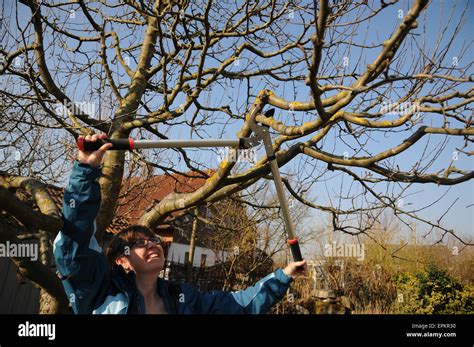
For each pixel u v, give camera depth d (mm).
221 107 6637
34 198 4703
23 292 11047
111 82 6141
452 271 11078
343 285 12336
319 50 3037
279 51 5781
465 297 10484
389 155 4816
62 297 5285
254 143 2791
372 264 12555
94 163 2291
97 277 2369
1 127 5398
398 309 11195
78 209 2242
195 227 12438
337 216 6211
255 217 10797
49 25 5742
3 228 5066
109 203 5570
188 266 12453
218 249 12531
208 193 5074
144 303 2439
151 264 2453
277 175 2791
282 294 2646
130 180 8453
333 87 3301
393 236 10312
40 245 5426
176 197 5500
